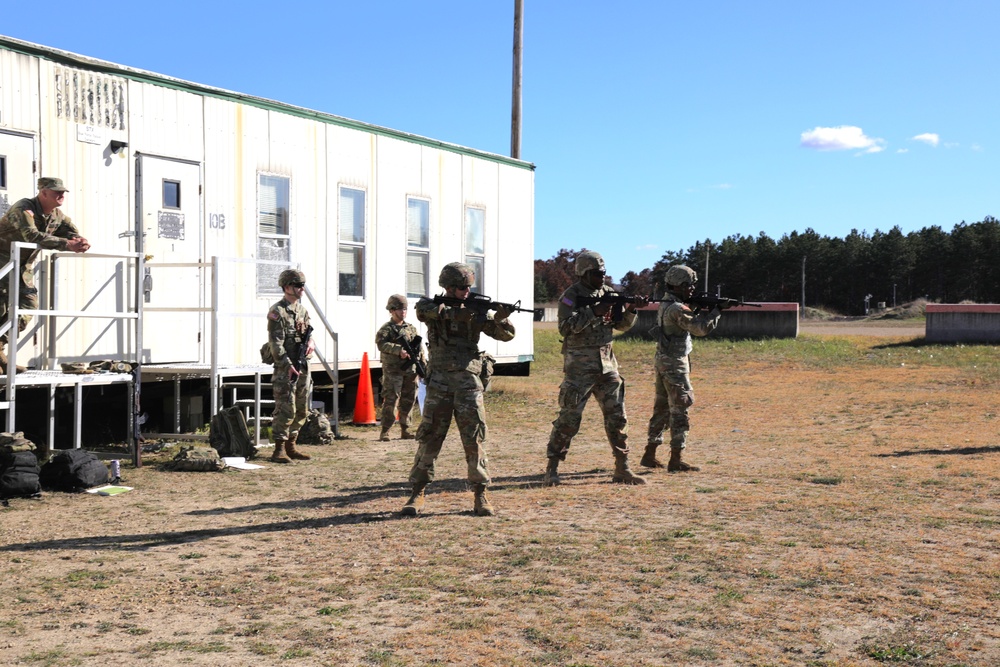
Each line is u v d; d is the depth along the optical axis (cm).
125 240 1052
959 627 449
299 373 985
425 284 1510
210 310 1026
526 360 1764
